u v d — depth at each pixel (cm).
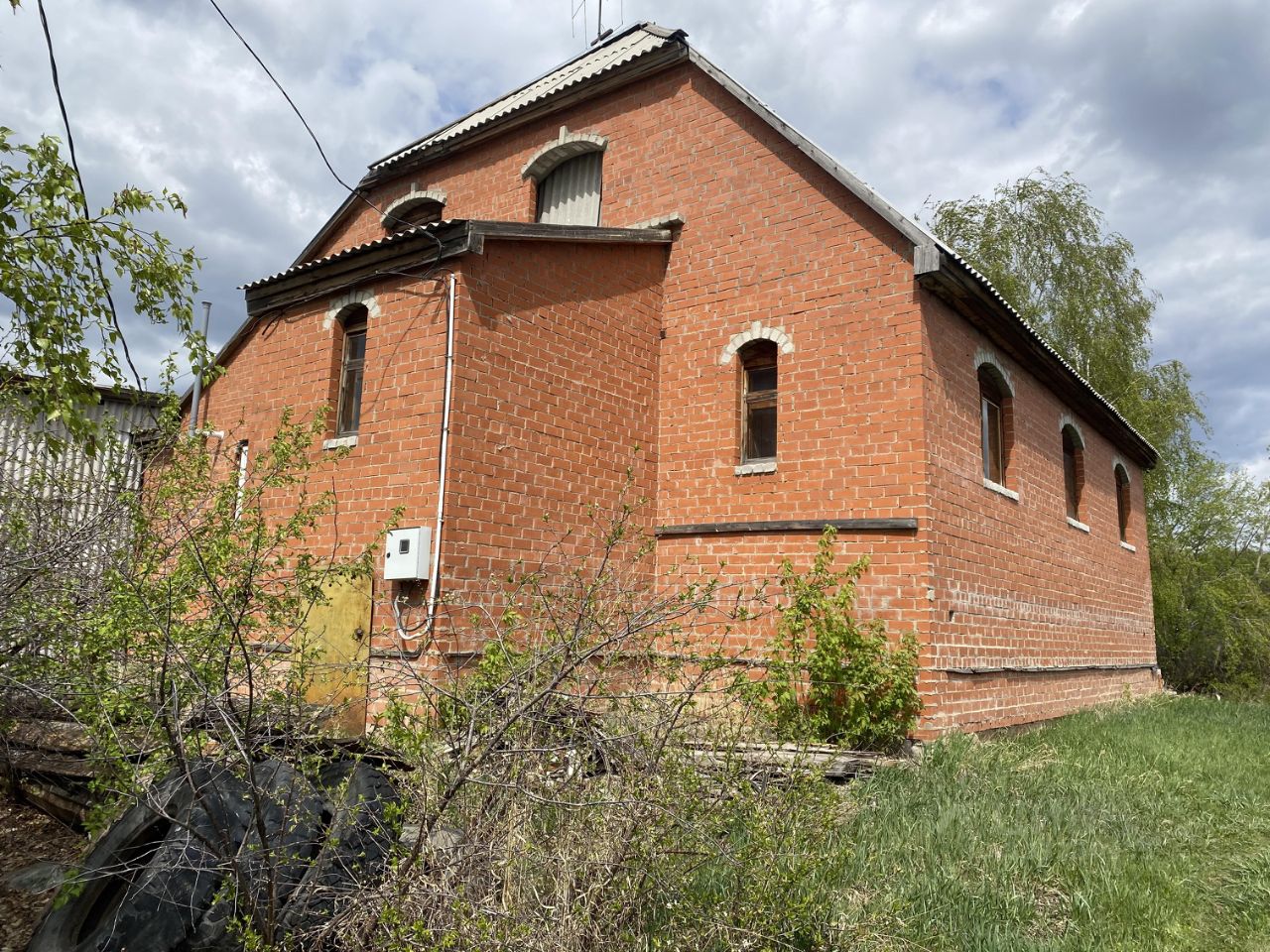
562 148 1316
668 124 1198
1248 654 2581
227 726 398
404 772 449
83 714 488
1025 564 1189
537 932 352
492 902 360
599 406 1046
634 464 1080
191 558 468
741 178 1115
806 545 990
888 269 986
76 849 574
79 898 409
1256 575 2950
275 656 480
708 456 1079
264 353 1106
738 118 1127
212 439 1123
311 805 427
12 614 562
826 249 1033
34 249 550
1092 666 1431
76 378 586
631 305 1109
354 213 1627
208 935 378
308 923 374
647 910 389
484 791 387
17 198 547
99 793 545
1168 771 915
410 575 844
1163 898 547
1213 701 1802
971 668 988
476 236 903
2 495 618
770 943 392
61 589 564
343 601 878
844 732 876
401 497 898
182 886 390
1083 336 2500
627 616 497
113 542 580
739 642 991
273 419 1071
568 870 372
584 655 409
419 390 909
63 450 632
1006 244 2550
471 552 878
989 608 1061
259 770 429
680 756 418
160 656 448
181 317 638
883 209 979
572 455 1004
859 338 995
